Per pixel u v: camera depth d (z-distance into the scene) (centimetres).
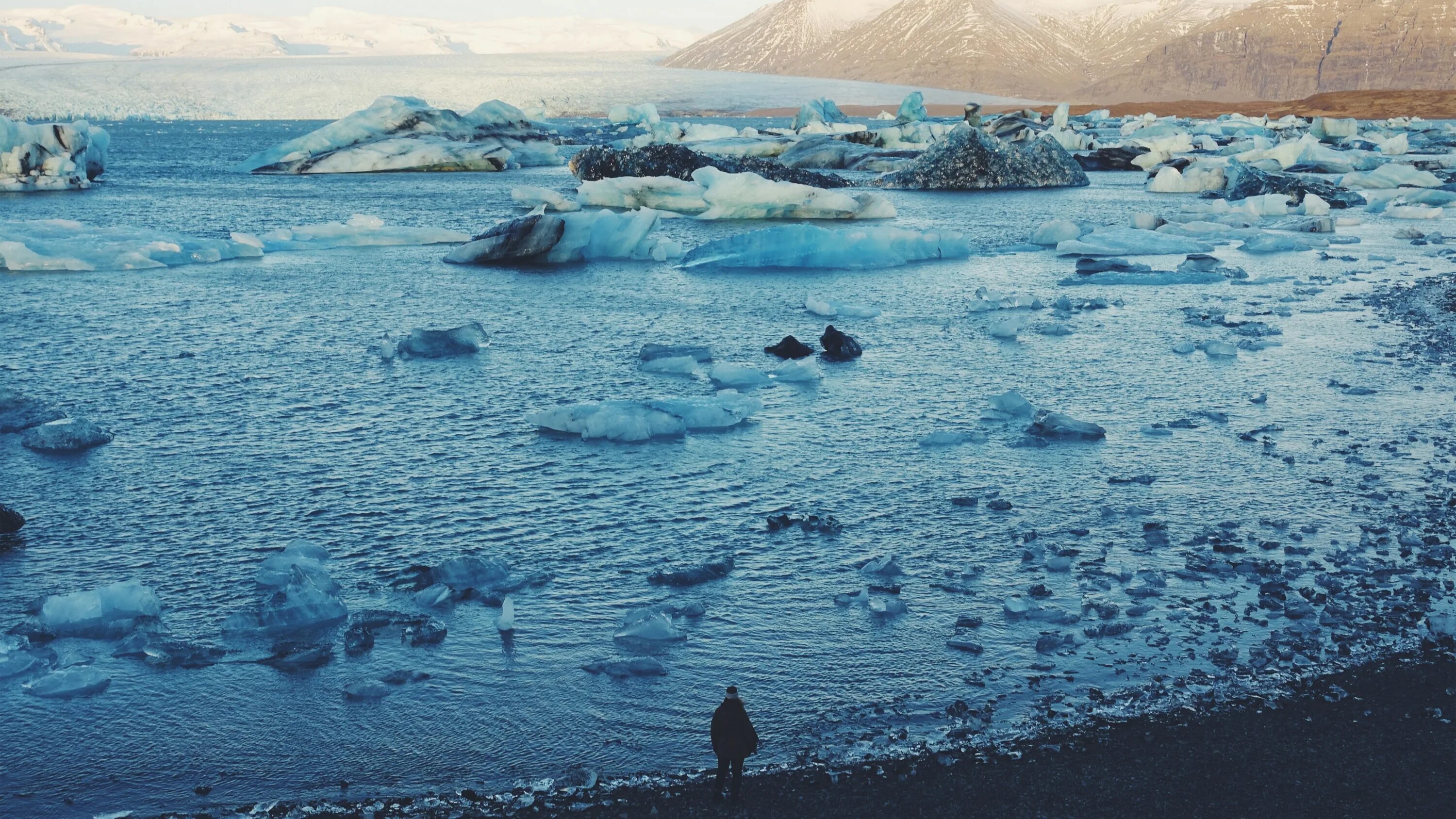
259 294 3206
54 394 2102
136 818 880
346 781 933
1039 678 1083
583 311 2970
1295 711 1012
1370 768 923
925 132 10738
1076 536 1434
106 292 3200
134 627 1194
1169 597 1256
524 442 1822
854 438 1847
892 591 1274
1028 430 1883
